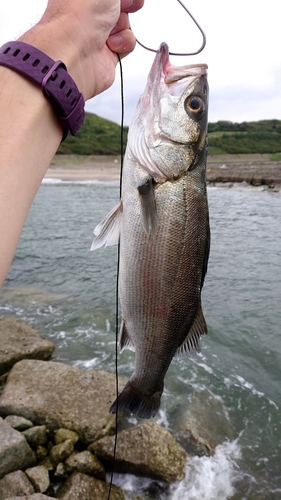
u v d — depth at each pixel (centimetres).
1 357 90
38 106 19
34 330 104
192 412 80
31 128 18
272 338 115
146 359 39
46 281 161
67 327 118
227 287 156
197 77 38
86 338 111
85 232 256
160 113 37
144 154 36
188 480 63
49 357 98
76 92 20
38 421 69
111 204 385
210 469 67
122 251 36
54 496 57
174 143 37
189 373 95
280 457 72
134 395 40
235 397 88
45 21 23
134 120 37
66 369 82
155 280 37
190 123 37
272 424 80
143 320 38
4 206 17
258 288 154
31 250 209
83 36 23
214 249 212
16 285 156
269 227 268
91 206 372
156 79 37
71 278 165
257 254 202
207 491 63
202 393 87
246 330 119
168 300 37
